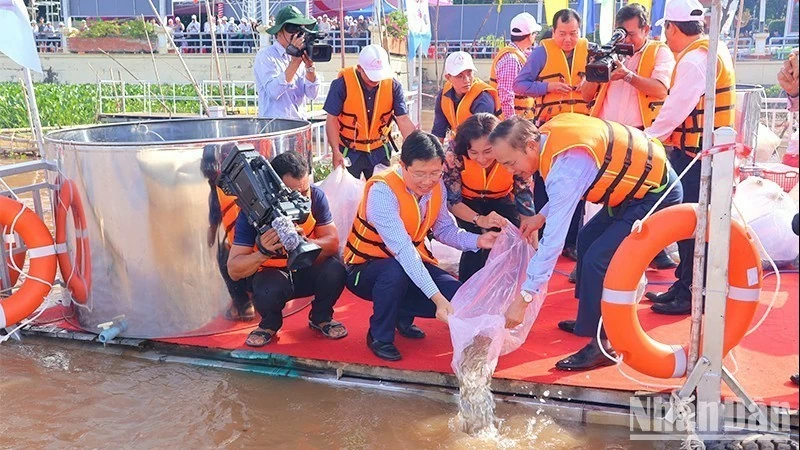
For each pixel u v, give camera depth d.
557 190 3.14
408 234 3.61
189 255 3.97
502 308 3.58
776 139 7.19
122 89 14.29
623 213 3.42
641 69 5.00
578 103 5.63
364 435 3.20
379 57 5.07
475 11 25.64
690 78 4.34
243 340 4.00
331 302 3.96
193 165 3.86
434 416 3.35
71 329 4.28
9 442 3.20
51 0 28.97
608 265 3.40
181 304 4.04
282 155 3.75
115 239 3.97
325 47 5.43
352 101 5.16
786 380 3.31
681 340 3.84
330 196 4.63
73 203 4.05
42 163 4.34
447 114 5.42
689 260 4.11
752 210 4.96
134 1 26.81
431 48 23.03
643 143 3.33
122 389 3.68
